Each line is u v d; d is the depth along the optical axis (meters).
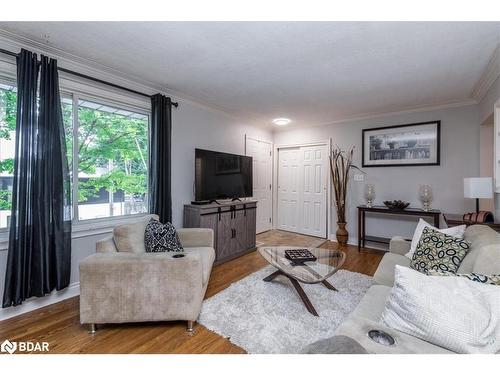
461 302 0.97
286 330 1.79
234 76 2.71
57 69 2.18
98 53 2.23
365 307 1.38
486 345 0.90
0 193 2.04
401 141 3.89
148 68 2.53
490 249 1.46
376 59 2.29
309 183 4.95
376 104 3.60
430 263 1.78
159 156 3.01
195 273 1.76
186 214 3.38
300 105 3.69
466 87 2.94
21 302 1.96
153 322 1.89
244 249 3.74
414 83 2.84
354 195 4.35
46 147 2.07
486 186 2.63
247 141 4.64
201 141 3.71
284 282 2.61
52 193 2.12
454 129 3.50
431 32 1.86
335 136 4.56
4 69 1.98
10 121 2.09
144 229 2.20
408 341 0.97
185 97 3.38
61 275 2.17
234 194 3.89
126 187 2.91
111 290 1.72
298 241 4.49
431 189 3.55
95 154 2.63
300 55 2.24
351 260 3.42
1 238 1.99
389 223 4.00
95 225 2.55
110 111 2.75
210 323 1.87
